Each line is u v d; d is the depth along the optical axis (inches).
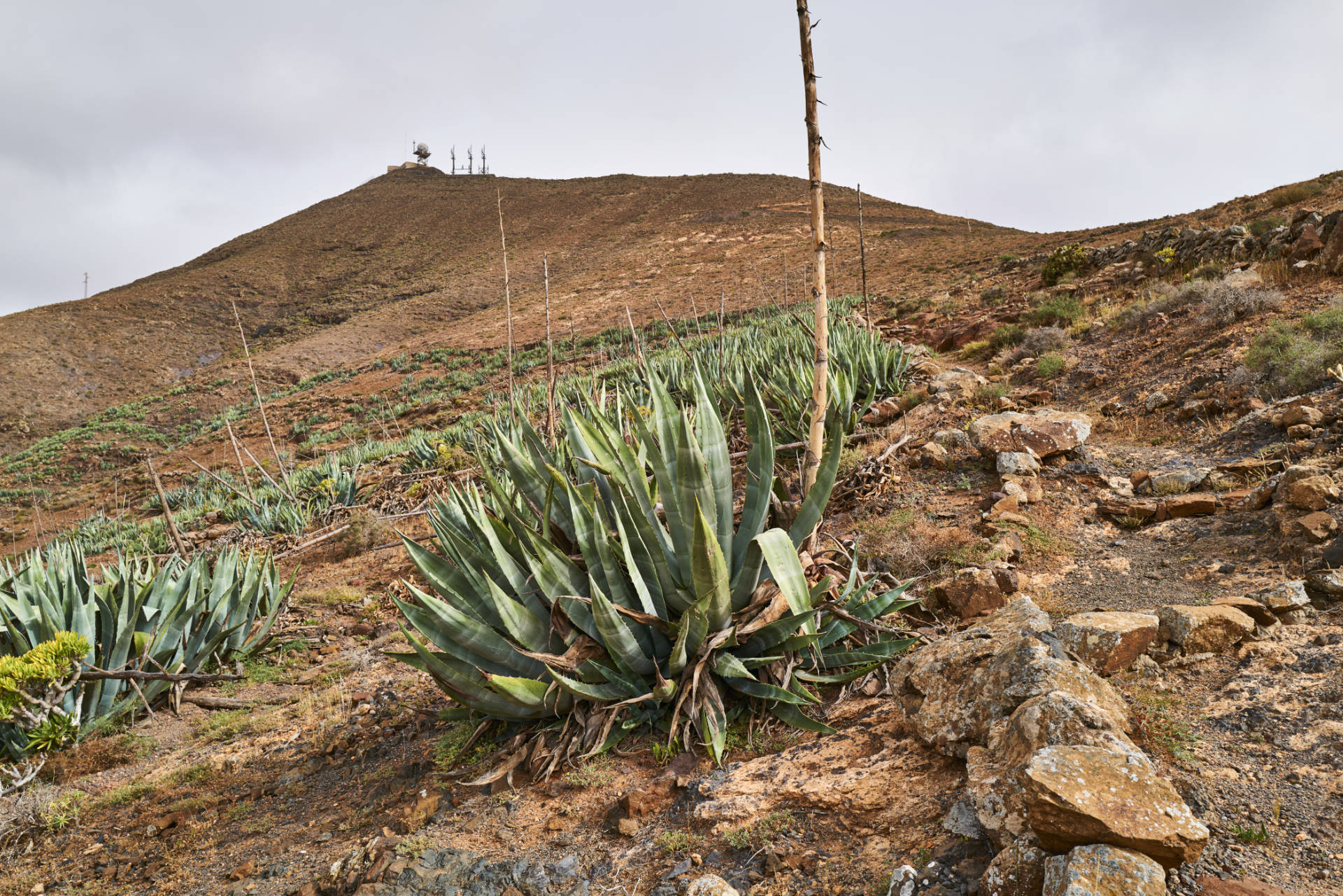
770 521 188.4
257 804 187.5
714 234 3764.8
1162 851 84.2
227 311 3826.3
